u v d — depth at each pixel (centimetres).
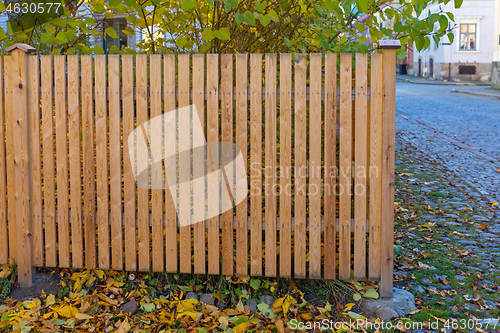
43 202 451
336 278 404
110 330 349
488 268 452
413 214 616
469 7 3198
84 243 431
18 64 399
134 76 398
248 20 369
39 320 358
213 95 383
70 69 394
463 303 386
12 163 408
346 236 384
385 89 365
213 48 469
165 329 347
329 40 477
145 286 397
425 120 1504
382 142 370
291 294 390
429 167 888
